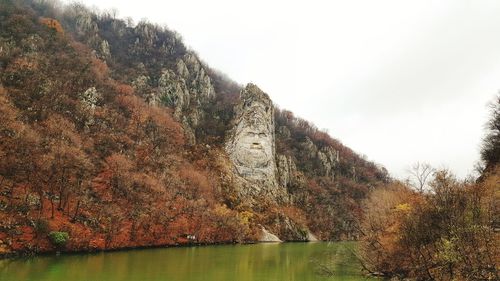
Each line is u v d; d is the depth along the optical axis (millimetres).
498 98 59156
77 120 95562
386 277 39969
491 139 57875
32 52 107750
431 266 31984
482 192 32156
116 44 180625
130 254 57312
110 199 73125
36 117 84125
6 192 56594
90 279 35125
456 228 29625
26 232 50688
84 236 57500
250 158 148750
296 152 198625
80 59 123000
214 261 54281
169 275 39344
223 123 167375
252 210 131625
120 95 123250
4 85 89188
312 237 143625
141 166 98000
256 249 83250
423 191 45031
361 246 42844
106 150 91688
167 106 151750
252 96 164125
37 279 34188
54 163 66250
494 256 26969
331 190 179250
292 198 158250
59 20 159500
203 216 94562
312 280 39188
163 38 199250
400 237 36438
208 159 141875
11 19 116625
